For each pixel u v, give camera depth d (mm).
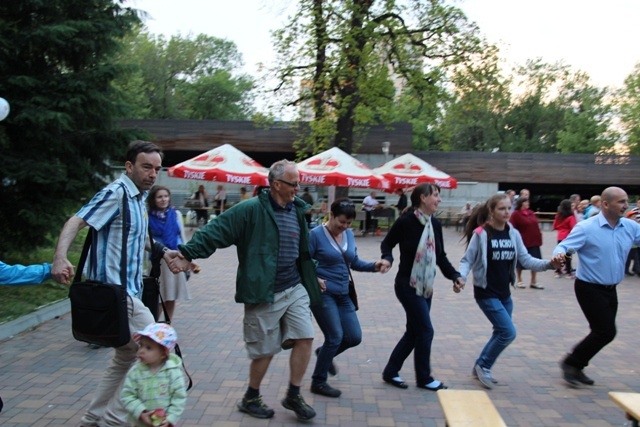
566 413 4320
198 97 48500
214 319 7207
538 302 8930
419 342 4691
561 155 28281
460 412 3059
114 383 3590
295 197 4145
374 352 5895
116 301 3254
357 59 20016
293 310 3955
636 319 7754
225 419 4047
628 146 47156
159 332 3088
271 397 4512
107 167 9484
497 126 50719
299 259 4109
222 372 5098
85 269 3508
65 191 8531
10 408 4133
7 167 7859
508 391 4805
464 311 8023
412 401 4484
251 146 25500
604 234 4777
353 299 4770
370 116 21359
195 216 22094
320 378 4570
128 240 3459
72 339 6047
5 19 8125
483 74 20906
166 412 3123
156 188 5984
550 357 5848
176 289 6109
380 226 24484
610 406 4477
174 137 25547
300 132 24812
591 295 4812
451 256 14820
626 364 5605
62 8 8531
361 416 4160
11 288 7957
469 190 28141
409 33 20516
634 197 37000
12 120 7895
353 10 19219
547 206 38562
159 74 47938
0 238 8367
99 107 8750
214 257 14008
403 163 20109
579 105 50438
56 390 4523
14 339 6004
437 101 21391
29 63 8469
